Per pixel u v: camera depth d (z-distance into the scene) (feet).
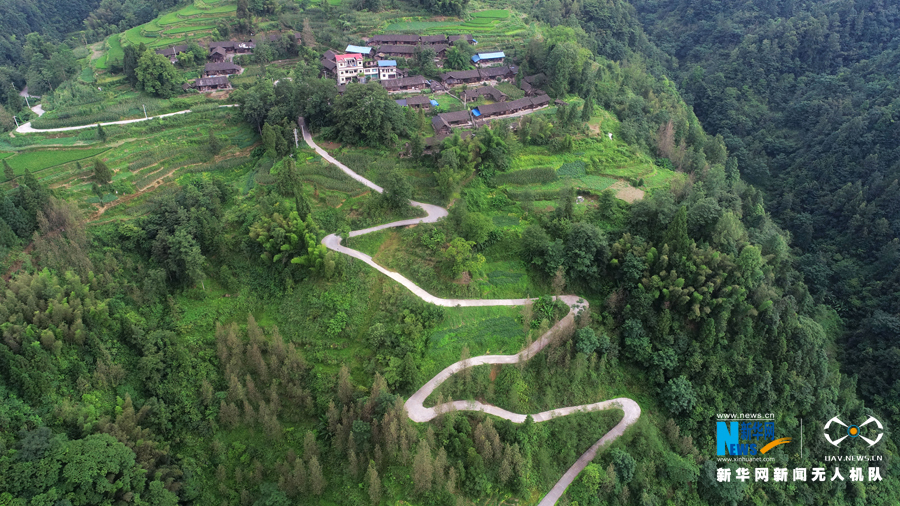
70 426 216.13
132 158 383.04
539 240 322.75
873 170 465.06
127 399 235.20
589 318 310.04
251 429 261.03
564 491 262.26
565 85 485.56
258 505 233.55
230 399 260.42
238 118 439.22
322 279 303.68
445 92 488.85
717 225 327.26
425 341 284.82
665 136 449.89
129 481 209.97
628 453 275.18
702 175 424.05
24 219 277.64
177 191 356.38
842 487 309.22
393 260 319.68
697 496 285.02
